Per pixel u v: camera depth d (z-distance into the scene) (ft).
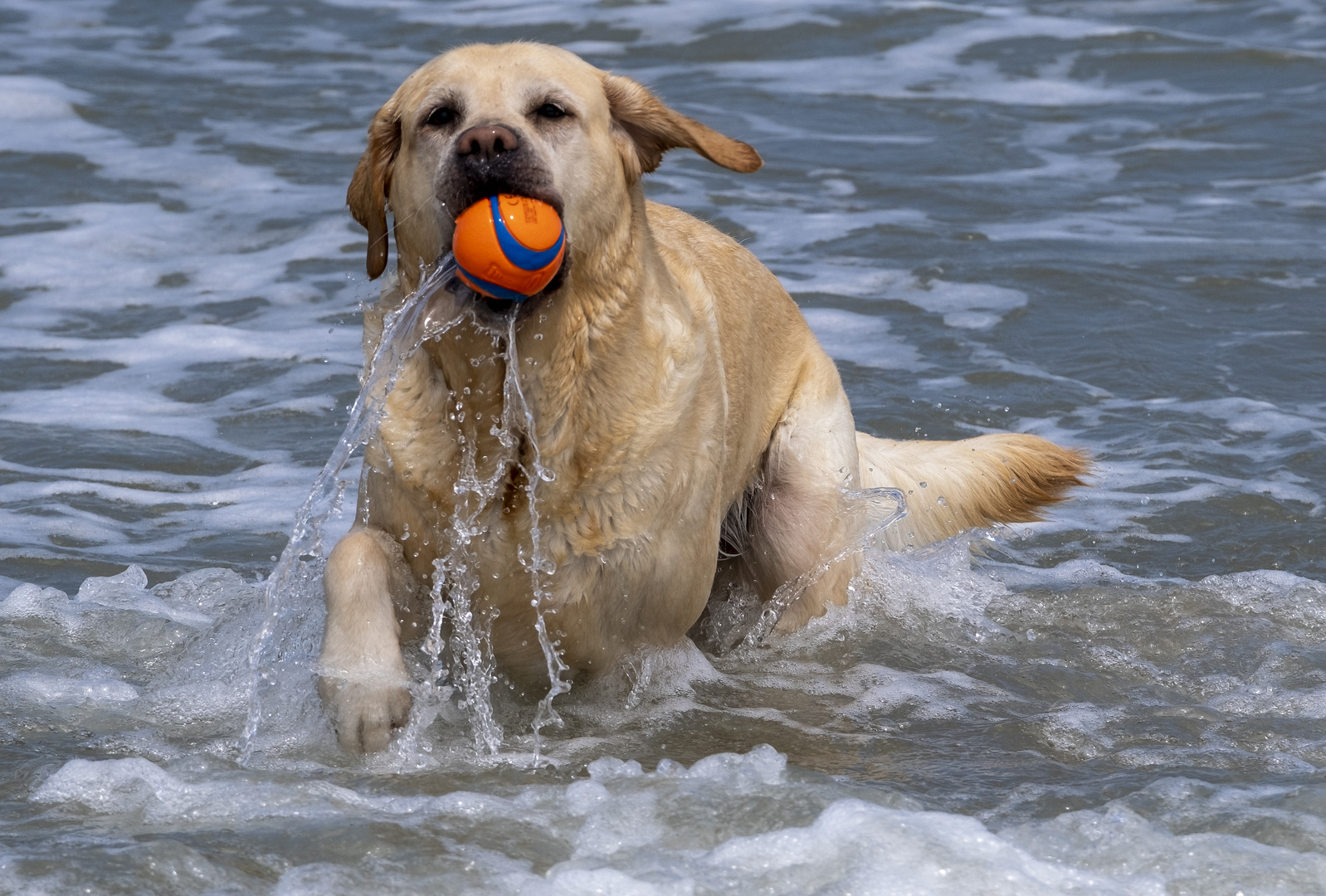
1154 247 57.72
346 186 66.08
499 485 25.94
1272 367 46.96
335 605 25.04
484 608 26.73
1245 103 77.36
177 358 48.88
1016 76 82.53
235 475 40.19
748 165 27.99
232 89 80.64
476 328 25.03
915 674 29.58
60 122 73.56
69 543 35.47
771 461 33.68
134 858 18.99
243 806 21.76
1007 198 64.13
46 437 42.14
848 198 64.13
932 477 37.06
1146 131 73.61
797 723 27.07
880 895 18.58
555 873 19.11
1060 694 28.40
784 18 91.30
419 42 90.38
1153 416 43.60
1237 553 35.35
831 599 32.86
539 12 94.07
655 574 27.09
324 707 24.82
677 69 84.02
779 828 20.85
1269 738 25.49
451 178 24.56
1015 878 18.98
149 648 29.58
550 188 24.76
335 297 54.39
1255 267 55.31
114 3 99.86
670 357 26.96
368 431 26.50
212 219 62.18
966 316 51.31
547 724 27.09
